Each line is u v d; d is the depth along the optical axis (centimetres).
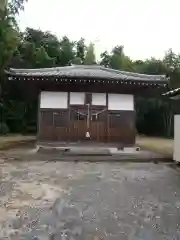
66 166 912
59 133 1233
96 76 1162
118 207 498
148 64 2517
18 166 895
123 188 634
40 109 1234
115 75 1281
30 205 498
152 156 1109
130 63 2686
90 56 2673
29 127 2473
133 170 863
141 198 556
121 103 1270
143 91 1348
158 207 501
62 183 673
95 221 429
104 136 1249
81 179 720
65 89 1242
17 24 2241
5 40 1847
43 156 1055
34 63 2373
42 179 711
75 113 1245
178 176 776
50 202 519
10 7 2158
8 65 2225
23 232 381
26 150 1243
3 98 2302
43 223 416
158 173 819
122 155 1134
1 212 459
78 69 1450
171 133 2386
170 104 2342
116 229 399
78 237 369
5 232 380
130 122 1268
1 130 2266
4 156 1055
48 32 2816
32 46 2433
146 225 416
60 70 1379
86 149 1228
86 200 538
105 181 702
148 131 2558
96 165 945
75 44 2961
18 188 617
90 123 1248
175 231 395
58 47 2703
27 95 2098
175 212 475
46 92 1239
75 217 445
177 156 977
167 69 2430
